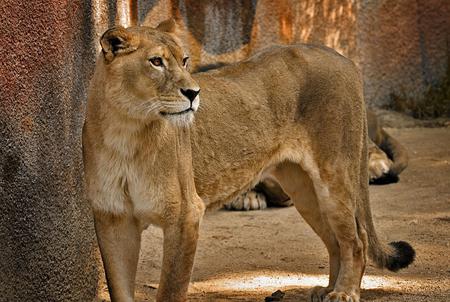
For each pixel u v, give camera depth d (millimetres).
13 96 7238
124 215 8289
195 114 8852
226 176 9156
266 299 9555
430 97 22266
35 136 7711
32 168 7617
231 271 10703
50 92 8109
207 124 8938
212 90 9109
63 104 8469
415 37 22312
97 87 8156
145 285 10039
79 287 8797
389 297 9547
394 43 22078
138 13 15992
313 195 9836
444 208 13672
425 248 11508
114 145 8062
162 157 8094
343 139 9453
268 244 11945
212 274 10570
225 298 9617
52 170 8102
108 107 8039
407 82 22297
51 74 8148
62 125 8414
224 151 9062
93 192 8250
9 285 7109
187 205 8305
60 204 8281
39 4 7844
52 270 8023
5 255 7035
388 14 21875
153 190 8109
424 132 20484
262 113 9336
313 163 9461
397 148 16609
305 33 20156
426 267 10742
